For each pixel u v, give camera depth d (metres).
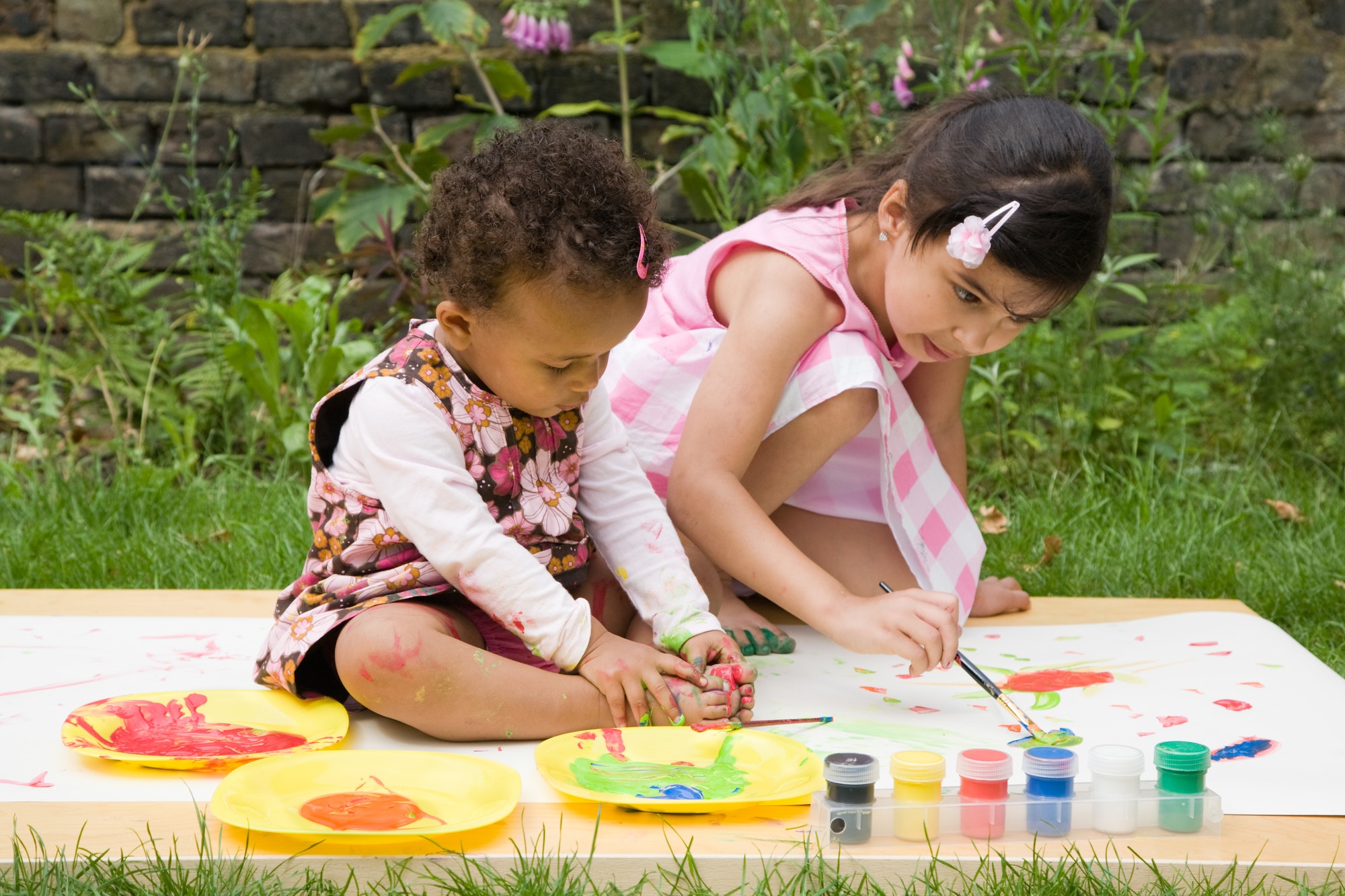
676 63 2.90
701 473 1.42
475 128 3.09
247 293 3.07
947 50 2.72
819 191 1.60
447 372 1.26
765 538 1.38
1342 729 1.25
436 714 1.19
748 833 1.01
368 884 0.96
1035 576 2.00
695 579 1.36
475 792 1.05
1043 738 1.21
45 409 2.64
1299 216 2.89
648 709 1.23
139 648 1.50
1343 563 2.02
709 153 2.76
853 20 2.83
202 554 2.04
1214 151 3.16
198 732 1.22
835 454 1.67
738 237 1.57
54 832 1.00
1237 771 1.14
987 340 1.39
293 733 1.23
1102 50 3.12
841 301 1.51
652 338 1.66
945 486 1.67
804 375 1.50
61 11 2.99
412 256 2.77
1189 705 1.33
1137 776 1.03
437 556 1.22
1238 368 2.75
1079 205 1.32
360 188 3.01
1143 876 0.95
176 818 1.03
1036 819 1.02
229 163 3.04
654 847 0.98
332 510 1.29
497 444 1.28
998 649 1.54
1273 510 2.35
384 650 1.17
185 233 2.81
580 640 1.23
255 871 0.95
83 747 1.14
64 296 2.65
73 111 3.00
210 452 2.73
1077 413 2.59
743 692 1.25
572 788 1.05
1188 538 2.13
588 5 3.10
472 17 2.84
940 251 1.36
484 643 1.33
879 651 1.27
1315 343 2.72
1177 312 2.99
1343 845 1.00
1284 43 3.16
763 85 2.76
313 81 3.05
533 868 0.95
